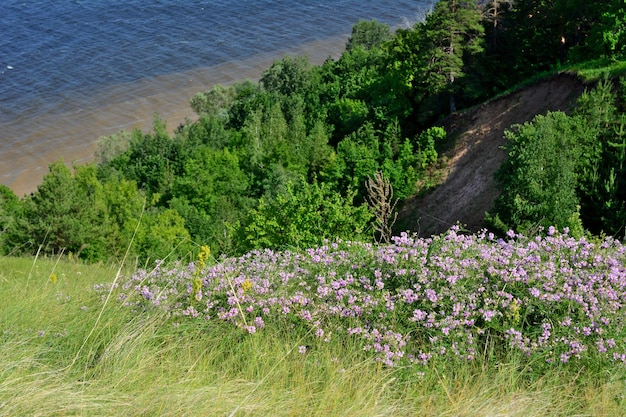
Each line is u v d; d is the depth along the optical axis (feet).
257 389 17.57
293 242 69.51
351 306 22.36
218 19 441.68
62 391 15.33
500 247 25.09
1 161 286.87
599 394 18.38
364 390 17.93
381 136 182.80
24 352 17.78
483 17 169.17
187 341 20.70
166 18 447.42
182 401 15.72
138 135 266.57
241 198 181.68
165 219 146.30
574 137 89.92
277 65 304.91
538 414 17.07
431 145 144.97
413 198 139.74
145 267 25.57
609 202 79.82
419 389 18.99
